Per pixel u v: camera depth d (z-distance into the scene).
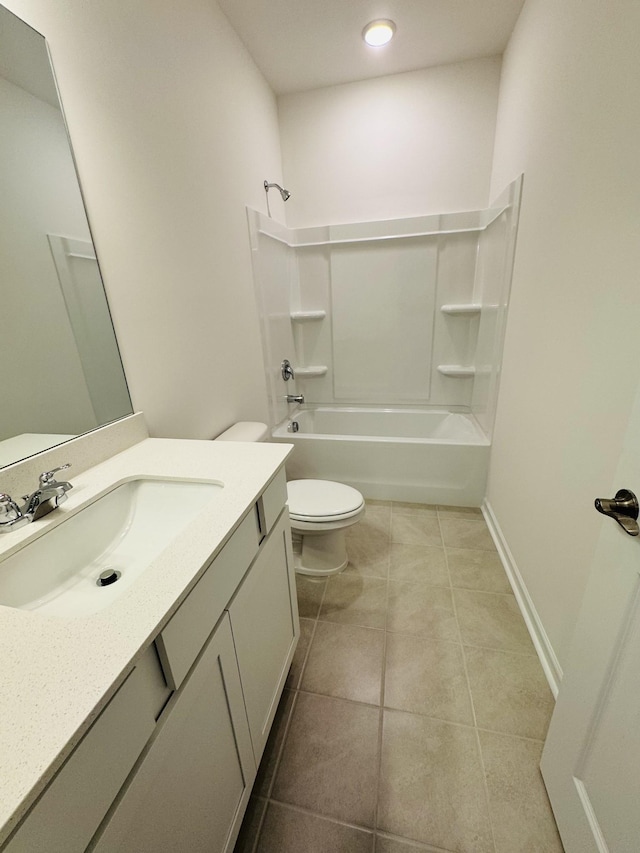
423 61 2.07
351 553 1.92
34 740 0.38
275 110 2.35
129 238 1.14
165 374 1.33
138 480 0.99
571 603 1.13
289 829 0.91
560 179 1.25
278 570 1.08
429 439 2.25
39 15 0.85
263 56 1.95
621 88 0.90
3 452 0.83
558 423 1.24
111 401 1.11
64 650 0.48
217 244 1.66
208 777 0.70
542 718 1.14
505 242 1.87
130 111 1.12
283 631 1.14
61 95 0.91
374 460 2.33
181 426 1.43
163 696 0.57
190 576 0.60
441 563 1.83
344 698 1.21
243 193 1.90
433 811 0.94
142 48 1.16
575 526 1.11
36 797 0.35
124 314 1.13
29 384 0.88
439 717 1.15
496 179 2.14
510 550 1.74
